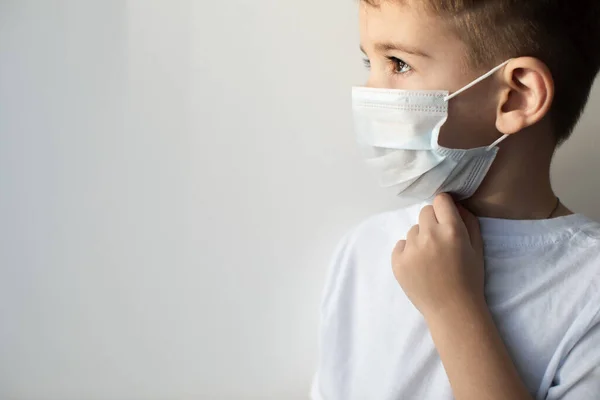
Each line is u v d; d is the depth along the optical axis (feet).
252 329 3.37
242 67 3.12
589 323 2.40
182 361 3.40
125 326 3.35
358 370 2.89
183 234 3.26
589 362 2.36
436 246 2.42
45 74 3.11
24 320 3.33
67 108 3.14
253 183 3.22
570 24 2.39
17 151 3.17
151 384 3.42
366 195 3.24
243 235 3.27
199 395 3.43
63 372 3.39
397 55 2.35
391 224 3.06
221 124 3.17
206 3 3.07
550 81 2.29
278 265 3.30
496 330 2.35
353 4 3.08
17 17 3.06
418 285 2.43
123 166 3.19
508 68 2.31
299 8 3.08
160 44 3.09
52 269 3.29
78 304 3.32
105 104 3.14
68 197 3.22
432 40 2.28
